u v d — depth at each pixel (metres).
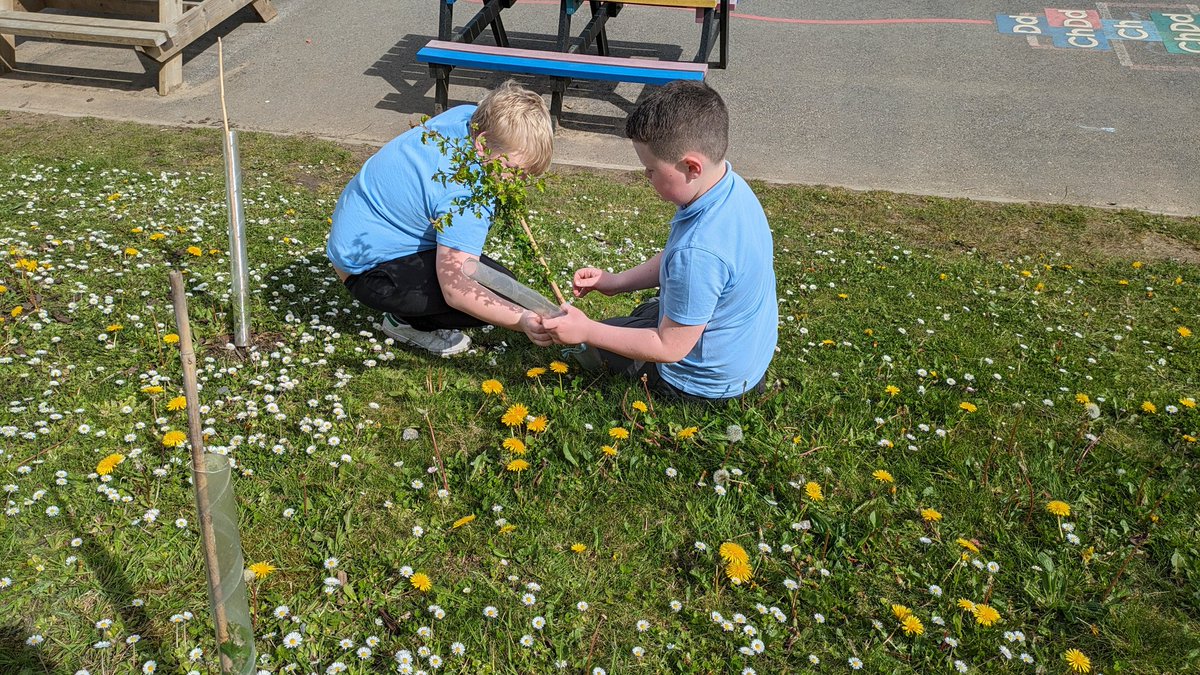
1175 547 2.93
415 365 3.70
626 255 5.47
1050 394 3.88
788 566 2.75
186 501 2.79
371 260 3.55
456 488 2.98
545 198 6.71
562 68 8.37
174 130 7.86
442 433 3.27
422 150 3.41
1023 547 2.87
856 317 4.58
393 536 2.76
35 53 10.06
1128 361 4.36
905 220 6.76
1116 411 3.77
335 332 3.85
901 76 10.02
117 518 2.71
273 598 2.47
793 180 7.73
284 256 4.67
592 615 2.54
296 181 6.71
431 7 11.98
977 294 5.13
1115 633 2.60
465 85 9.85
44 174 6.01
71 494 2.78
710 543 2.81
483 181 3.18
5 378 3.33
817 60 10.43
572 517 2.89
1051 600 2.67
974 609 2.54
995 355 4.27
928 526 2.96
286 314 4.01
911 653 2.48
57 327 3.66
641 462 3.13
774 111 9.17
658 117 2.89
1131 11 11.77
